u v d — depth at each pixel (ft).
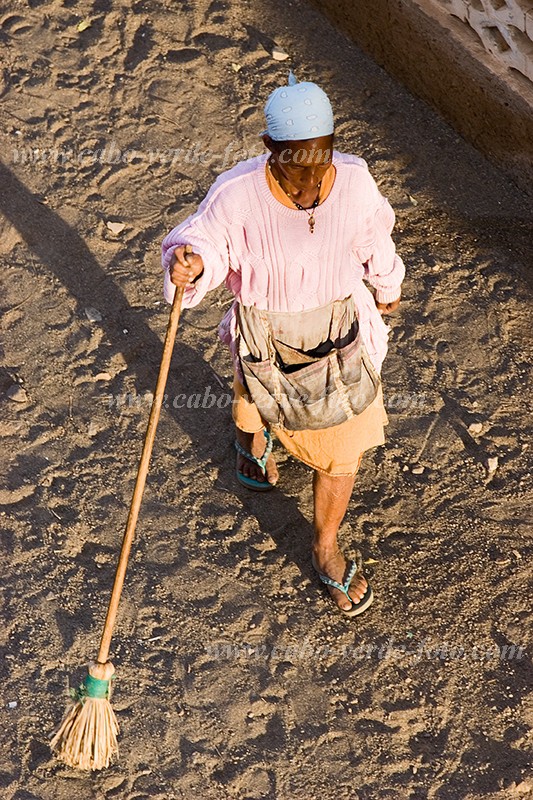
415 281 28.71
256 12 35.35
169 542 23.16
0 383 25.84
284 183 16.24
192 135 31.73
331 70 34.12
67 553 22.80
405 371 26.81
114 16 34.53
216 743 20.18
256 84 33.24
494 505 24.26
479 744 20.49
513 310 28.17
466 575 23.03
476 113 31.37
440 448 25.30
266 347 18.12
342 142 32.22
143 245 28.91
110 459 24.57
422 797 19.71
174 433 25.13
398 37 32.76
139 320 27.25
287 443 19.98
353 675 21.35
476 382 26.63
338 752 20.22
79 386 25.88
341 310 17.89
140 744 20.07
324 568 22.09
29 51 33.47
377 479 24.71
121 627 21.71
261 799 19.51
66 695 20.61
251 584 22.62
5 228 28.94
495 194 31.19
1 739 19.95
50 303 27.45
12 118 31.71
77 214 29.45
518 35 28.43
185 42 34.14
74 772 19.58
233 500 24.06
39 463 24.35
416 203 30.73
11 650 21.18
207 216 16.99
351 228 16.94
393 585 22.86
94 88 32.68
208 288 17.98
